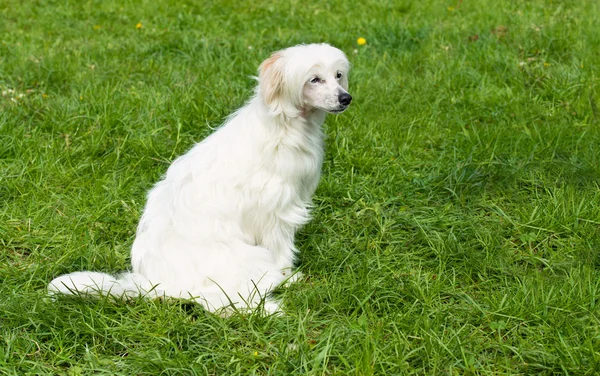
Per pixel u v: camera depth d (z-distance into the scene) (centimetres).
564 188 525
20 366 355
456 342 368
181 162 434
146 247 416
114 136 605
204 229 406
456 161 573
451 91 694
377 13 953
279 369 355
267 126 413
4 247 468
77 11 995
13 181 527
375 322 391
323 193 535
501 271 438
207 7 1008
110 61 766
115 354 370
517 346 373
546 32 812
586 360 355
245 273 408
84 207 511
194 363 352
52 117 618
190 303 400
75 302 396
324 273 444
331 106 403
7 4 1027
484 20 891
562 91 675
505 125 622
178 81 712
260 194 415
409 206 524
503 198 527
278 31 898
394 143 601
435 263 453
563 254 459
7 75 716
